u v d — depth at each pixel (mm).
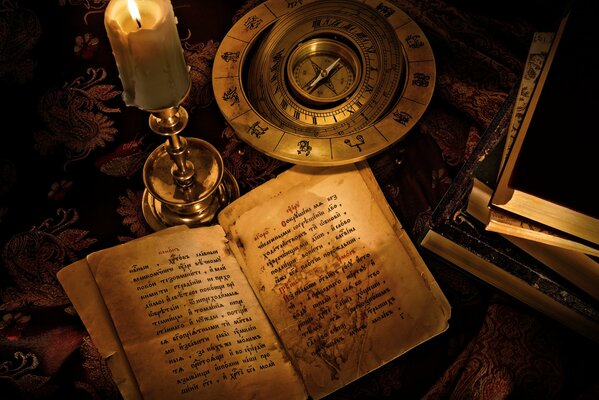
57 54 518
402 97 458
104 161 481
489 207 362
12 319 429
